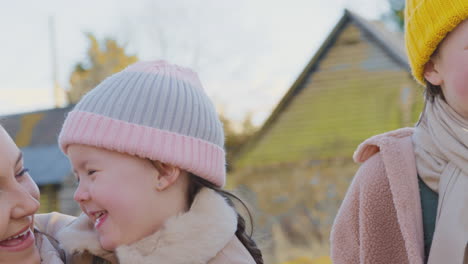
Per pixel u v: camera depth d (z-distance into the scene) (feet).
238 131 58.08
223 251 5.76
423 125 6.28
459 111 5.90
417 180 6.16
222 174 6.18
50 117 49.26
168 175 5.73
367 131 41.96
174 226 5.52
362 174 6.67
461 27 5.73
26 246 5.44
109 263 5.92
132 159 5.60
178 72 6.18
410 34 6.26
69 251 5.81
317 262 39.40
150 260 5.46
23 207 5.34
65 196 42.68
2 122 6.18
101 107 5.67
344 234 6.80
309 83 43.78
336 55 43.27
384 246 6.42
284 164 43.55
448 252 5.68
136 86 5.79
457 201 5.72
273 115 44.29
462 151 5.77
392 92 41.52
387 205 6.42
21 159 5.60
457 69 5.78
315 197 42.39
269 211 42.60
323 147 42.91
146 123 5.64
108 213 5.58
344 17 42.70
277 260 40.22
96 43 65.72
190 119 5.84
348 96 42.88
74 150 5.70
